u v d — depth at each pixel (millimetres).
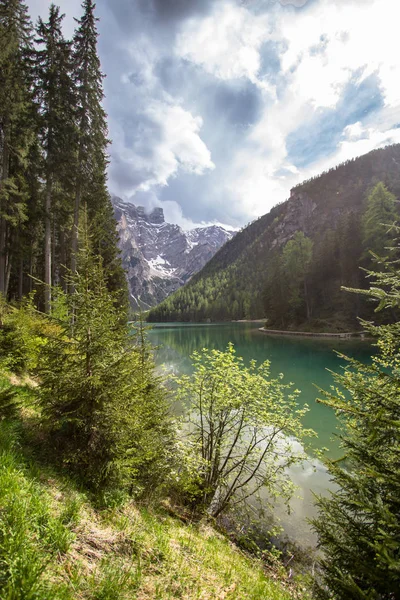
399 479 2721
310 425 12617
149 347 7195
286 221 167375
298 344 37906
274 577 4875
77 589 2098
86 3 18000
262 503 7621
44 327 8617
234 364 7945
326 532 3172
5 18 18703
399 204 41594
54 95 16844
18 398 5809
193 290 178750
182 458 6051
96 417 4000
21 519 2346
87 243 4930
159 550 3217
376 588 2582
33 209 22094
